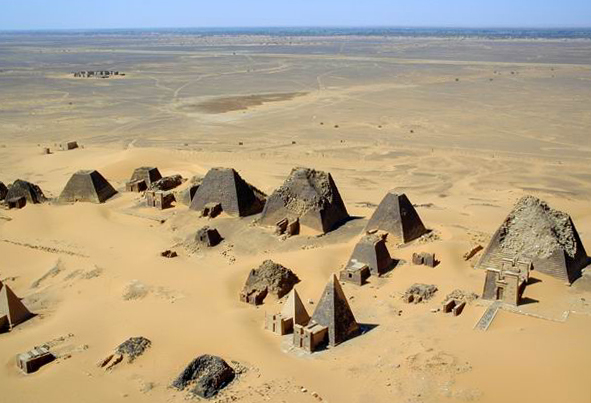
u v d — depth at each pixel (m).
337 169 90.06
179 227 61.31
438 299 42.50
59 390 33.06
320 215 56.88
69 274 51.78
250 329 39.06
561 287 43.31
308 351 35.94
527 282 43.72
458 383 30.42
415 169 89.62
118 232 60.97
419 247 51.25
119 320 41.81
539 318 38.09
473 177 84.94
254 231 58.25
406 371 32.09
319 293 45.03
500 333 35.62
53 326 41.38
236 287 47.12
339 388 31.53
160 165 88.50
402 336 36.56
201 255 54.72
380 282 46.31
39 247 58.38
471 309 40.03
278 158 96.38
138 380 33.81
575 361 30.95
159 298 45.38
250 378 33.22
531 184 80.44
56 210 67.50
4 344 38.91
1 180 85.88
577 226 61.66
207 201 64.00
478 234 56.44
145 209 67.12
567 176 84.06
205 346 37.12
